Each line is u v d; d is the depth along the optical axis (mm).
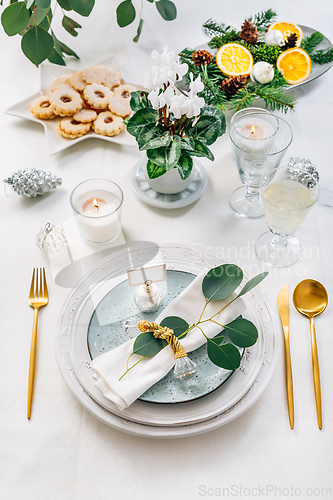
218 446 738
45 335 823
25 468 728
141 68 1162
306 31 1179
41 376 790
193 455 733
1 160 1021
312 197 843
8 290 867
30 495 713
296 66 1080
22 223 942
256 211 956
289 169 863
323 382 782
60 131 1021
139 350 745
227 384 751
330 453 733
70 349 783
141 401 736
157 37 1221
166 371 742
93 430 750
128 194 980
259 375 764
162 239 924
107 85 1080
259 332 798
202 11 1265
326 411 761
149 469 725
